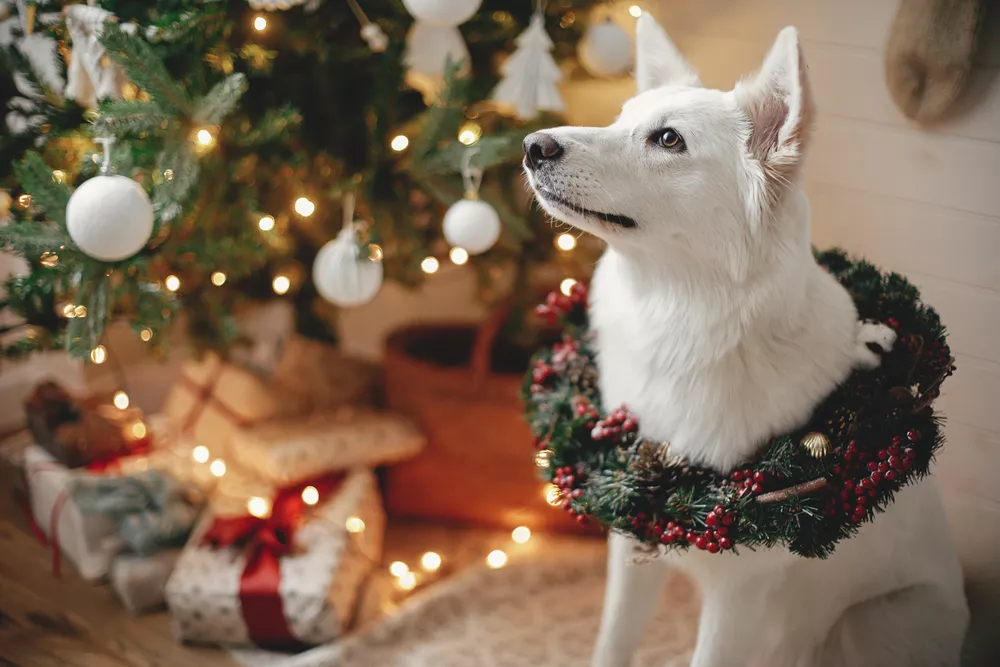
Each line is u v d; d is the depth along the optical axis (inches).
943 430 68.8
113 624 75.2
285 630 72.4
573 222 54.0
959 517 73.9
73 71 61.1
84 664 70.4
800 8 74.0
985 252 67.9
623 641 65.3
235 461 85.1
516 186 88.5
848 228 75.7
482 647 75.3
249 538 76.0
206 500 81.9
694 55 82.9
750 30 78.0
